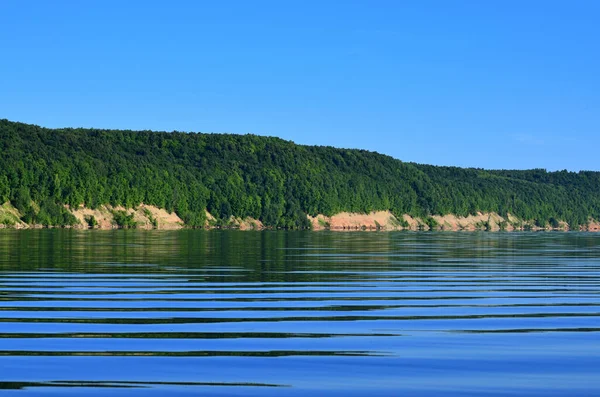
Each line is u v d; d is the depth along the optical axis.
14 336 21.20
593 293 32.47
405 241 111.06
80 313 25.28
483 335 21.84
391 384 16.69
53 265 46.09
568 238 146.38
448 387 16.48
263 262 51.72
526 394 16.02
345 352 19.56
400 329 22.72
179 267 45.66
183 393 15.91
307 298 29.86
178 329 22.45
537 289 34.12
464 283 36.78
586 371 17.83
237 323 23.55
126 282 35.62
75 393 15.84
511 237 153.50
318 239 119.12
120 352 19.36
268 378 17.06
